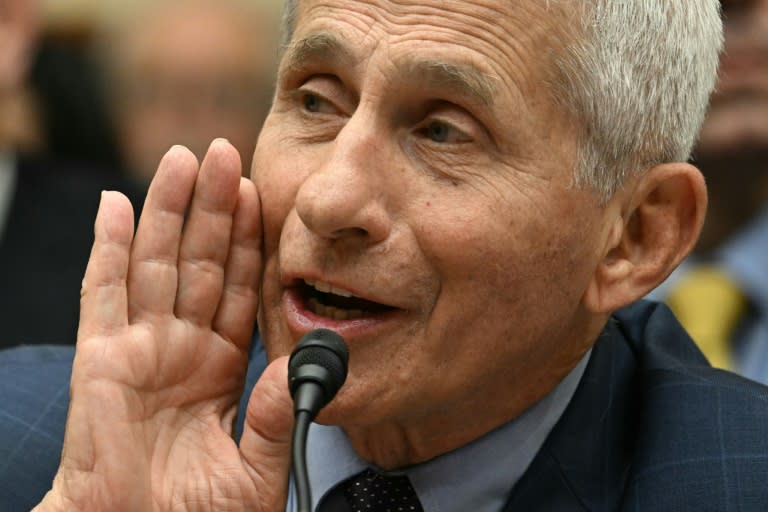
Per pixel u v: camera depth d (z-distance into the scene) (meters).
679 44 7.12
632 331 8.25
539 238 6.76
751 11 11.18
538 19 6.62
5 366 8.73
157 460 7.12
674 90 7.15
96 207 12.52
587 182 6.86
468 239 6.61
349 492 7.49
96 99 12.98
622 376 7.89
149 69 12.75
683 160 7.38
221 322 7.25
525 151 6.69
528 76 6.64
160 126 12.80
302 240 6.72
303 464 6.05
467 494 7.41
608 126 6.87
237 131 12.83
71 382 7.09
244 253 7.20
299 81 7.00
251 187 7.14
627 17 6.86
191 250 7.19
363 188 6.54
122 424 7.02
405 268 6.63
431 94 6.61
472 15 6.57
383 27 6.63
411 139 6.73
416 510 7.39
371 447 7.37
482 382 6.96
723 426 7.45
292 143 7.00
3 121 12.76
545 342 7.07
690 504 7.23
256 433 7.13
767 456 7.30
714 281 11.27
